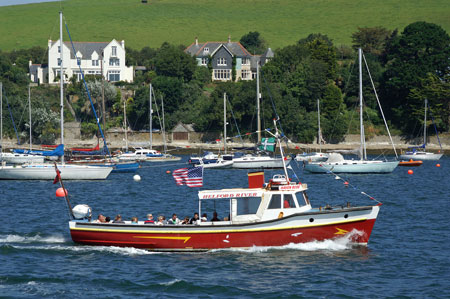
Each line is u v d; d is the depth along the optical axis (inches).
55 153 4611.2
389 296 1696.6
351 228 2148.1
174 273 1895.9
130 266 1974.7
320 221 2116.1
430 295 1705.2
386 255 2105.1
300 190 2180.1
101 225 2172.7
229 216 2180.1
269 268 1935.3
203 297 1696.6
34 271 1924.2
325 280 1827.0
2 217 2898.6
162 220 2213.3
